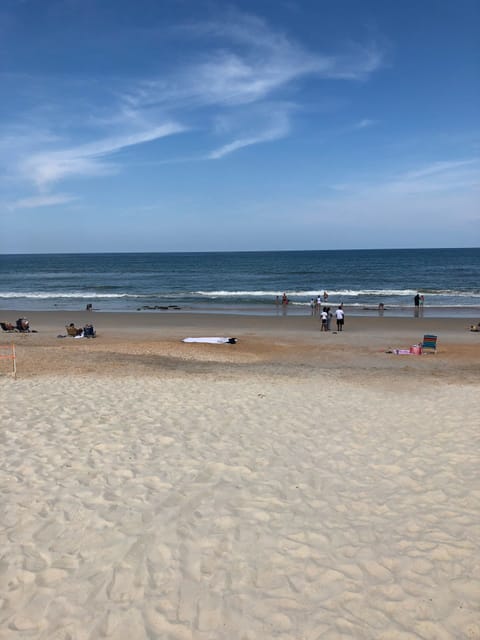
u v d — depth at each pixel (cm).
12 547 464
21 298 4762
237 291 5469
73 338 2336
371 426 858
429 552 469
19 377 1287
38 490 578
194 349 2038
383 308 3656
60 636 360
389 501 573
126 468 648
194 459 686
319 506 560
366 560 457
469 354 1959
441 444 760
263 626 374
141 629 369
